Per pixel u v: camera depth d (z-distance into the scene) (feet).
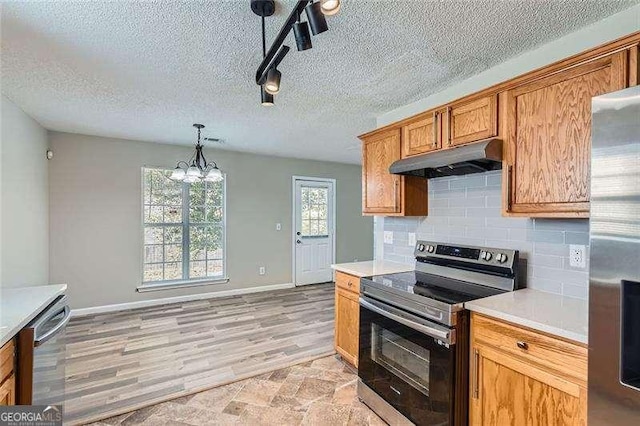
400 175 8.06
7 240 8.82
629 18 4.91
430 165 6.57
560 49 5.76
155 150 14.26
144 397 7.33
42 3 4.70
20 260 9.68
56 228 12.28
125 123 11.12
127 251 13.71
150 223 14.39
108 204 13.30
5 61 6.59
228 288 16.11
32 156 10.59
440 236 8.15
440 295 5.79
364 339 7.16
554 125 5.03
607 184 3.45
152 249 14.47
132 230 13.79
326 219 19.43
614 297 3.42
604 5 4.81
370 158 9.11
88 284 12.98
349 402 7.23
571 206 4.83
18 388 4.51
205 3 4.76
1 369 4.10
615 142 3.39
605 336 3.50
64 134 12.41
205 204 15.66
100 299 13.21
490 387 4.99
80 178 12.74
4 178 8.64
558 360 4.16
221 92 8.31
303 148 15.44
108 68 6.91
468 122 6.39
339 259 19.84
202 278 15.53
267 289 17.24
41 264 11.40
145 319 12.50
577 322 4.33
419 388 5.74
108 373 8.39
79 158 12.71
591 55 4.56
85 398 7.27
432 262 7.86
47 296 5.74
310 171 18.69
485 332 5.07
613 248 3.41
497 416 4.88
